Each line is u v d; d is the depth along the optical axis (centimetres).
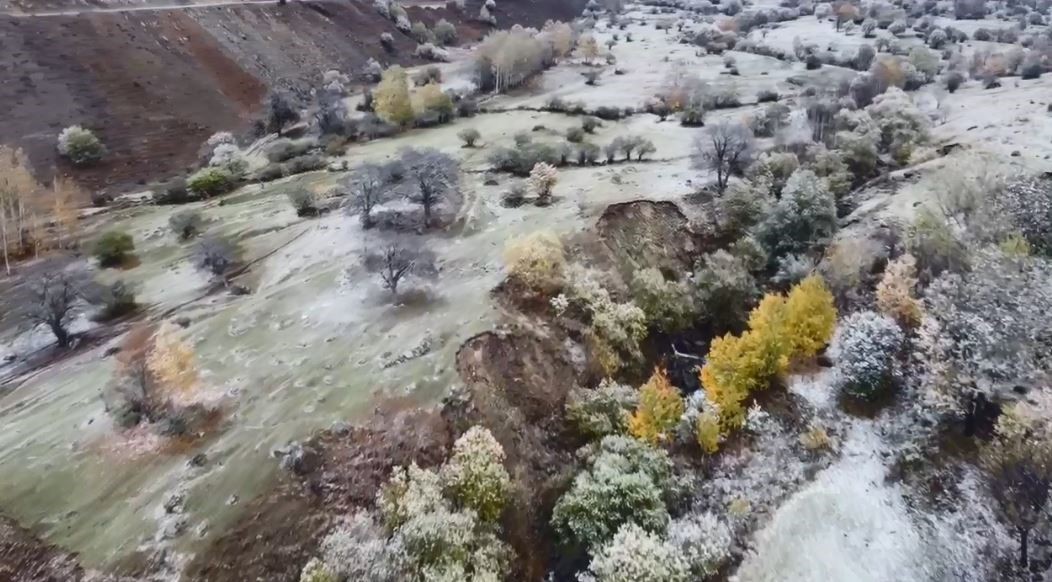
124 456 3353
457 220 5488
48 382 3906
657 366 4331
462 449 3244
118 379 3731
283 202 6262
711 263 4747
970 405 3628
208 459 3319
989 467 3300
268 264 5084
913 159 6022
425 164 5734
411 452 3394
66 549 2955
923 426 3825
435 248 5062
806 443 3862
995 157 5378
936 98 7781
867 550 3294
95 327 4441
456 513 2986
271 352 4019
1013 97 7581
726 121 7044
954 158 5453
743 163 5972
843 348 4209
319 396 3659
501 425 3631
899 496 3556
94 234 5900
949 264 4353
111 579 2850
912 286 4297
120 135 7744
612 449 3522
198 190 6700
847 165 5859
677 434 3816
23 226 5600
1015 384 3456
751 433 3950
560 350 4128
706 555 3164
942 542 3291
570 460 3669
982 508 3372
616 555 2942
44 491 3191
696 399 4006
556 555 3262
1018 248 3984
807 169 5600
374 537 2947
